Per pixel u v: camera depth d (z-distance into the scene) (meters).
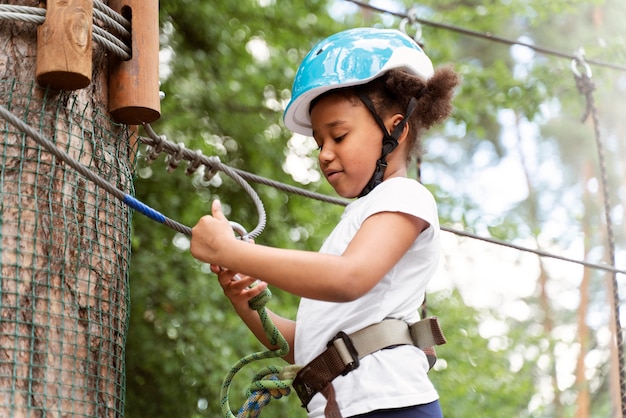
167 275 6.98
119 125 2.46
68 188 2.25
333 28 7.77
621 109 17.23
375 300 2.25
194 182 7.36
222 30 7.51
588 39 15.30
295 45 7.78
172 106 7.19
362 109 2.37
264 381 2.38
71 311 2.20
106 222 2.33
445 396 8.47
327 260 2.09
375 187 2.37
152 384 7.12
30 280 2.16
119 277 2.37
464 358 9.04
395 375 2.19
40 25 2.22
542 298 17.88
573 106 7.88
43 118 2.24
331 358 2.22
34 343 2.13
